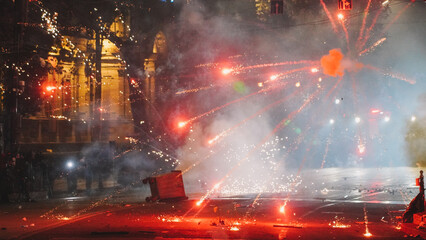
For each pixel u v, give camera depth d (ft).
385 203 59.52
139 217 49.55
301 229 39.86
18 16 82.84
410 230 37.40
